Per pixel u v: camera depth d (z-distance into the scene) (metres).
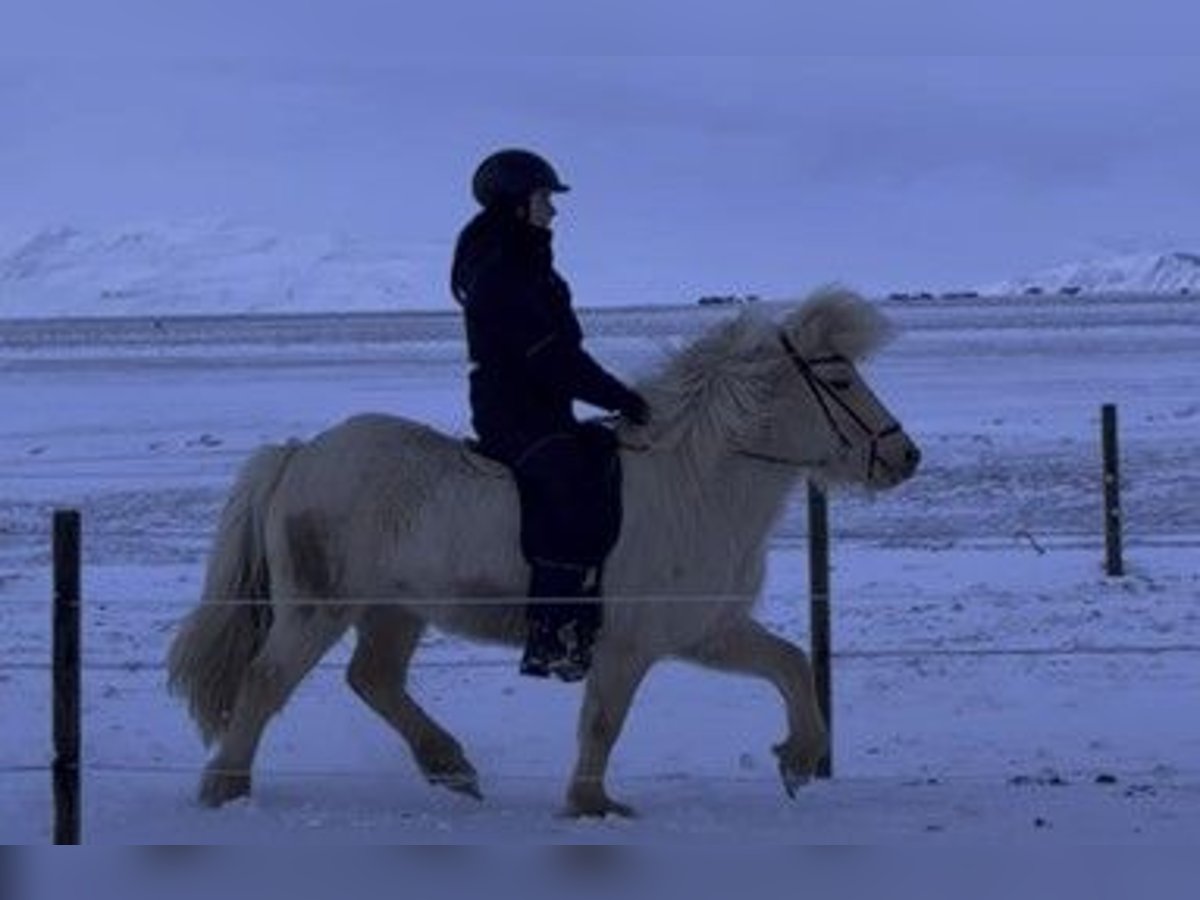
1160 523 20.52
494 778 9.28
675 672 12.16
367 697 8.85
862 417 8.29
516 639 8.27
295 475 8.53
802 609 14.50
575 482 7.98
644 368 8.50
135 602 15.27
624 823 7.85
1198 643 12.77
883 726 10.41
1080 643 12.89
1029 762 9.44
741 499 8.23
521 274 8.11
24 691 11.67
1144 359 57.06
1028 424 32.94
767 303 8.73
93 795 8.68
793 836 7.51
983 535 19.67
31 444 32.69
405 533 8.23
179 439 33.03
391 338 106.81
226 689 8.65
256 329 151.12
